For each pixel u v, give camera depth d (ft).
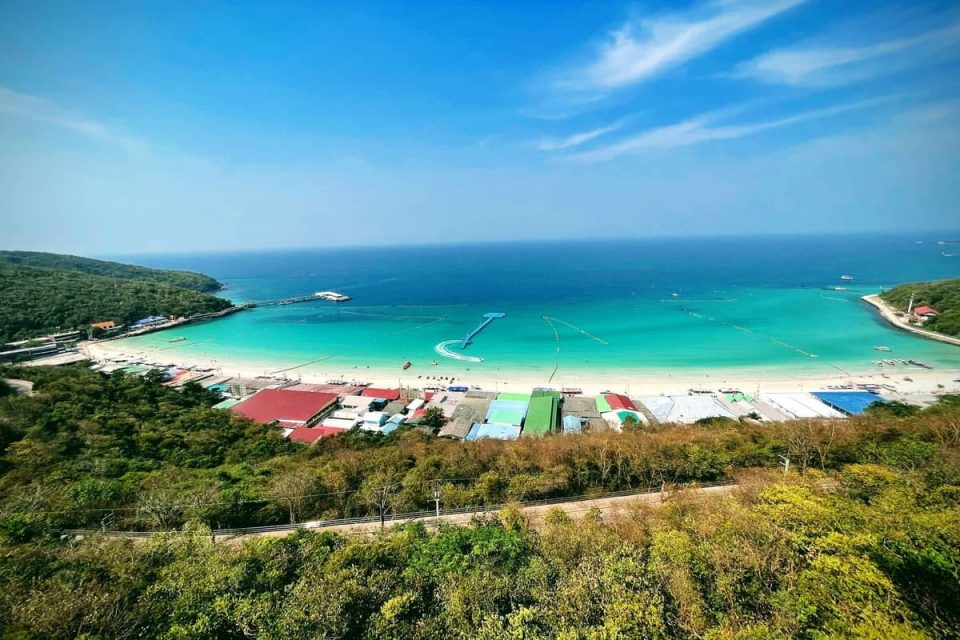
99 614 62.28
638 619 59.06
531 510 116.78
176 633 60.85
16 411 174.40
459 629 62.85
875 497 87.76
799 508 77.15
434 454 148.87
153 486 120.47
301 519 117.70
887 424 156.46
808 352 342.44
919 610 56.18
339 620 64.44
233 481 133.69
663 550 74.08
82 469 138.31
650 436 157.99
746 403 242.58
